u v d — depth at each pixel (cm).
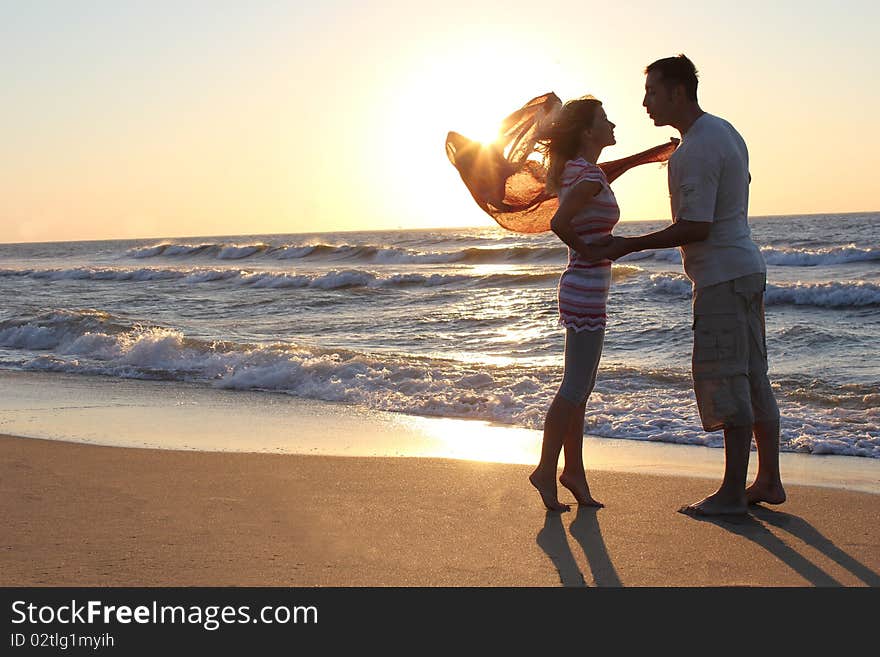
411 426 627
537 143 401
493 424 634
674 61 381
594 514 389
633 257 2800
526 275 2181
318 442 566
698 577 310
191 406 721
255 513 385
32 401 750
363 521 373
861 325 1252
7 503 398
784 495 402
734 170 377
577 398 398
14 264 5172
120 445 552
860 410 652
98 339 1098
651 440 573
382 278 2342
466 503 404
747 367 385
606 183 390
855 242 3669
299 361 890
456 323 1386
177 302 1934
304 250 4044
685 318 1331
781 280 2127
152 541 343
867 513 388
